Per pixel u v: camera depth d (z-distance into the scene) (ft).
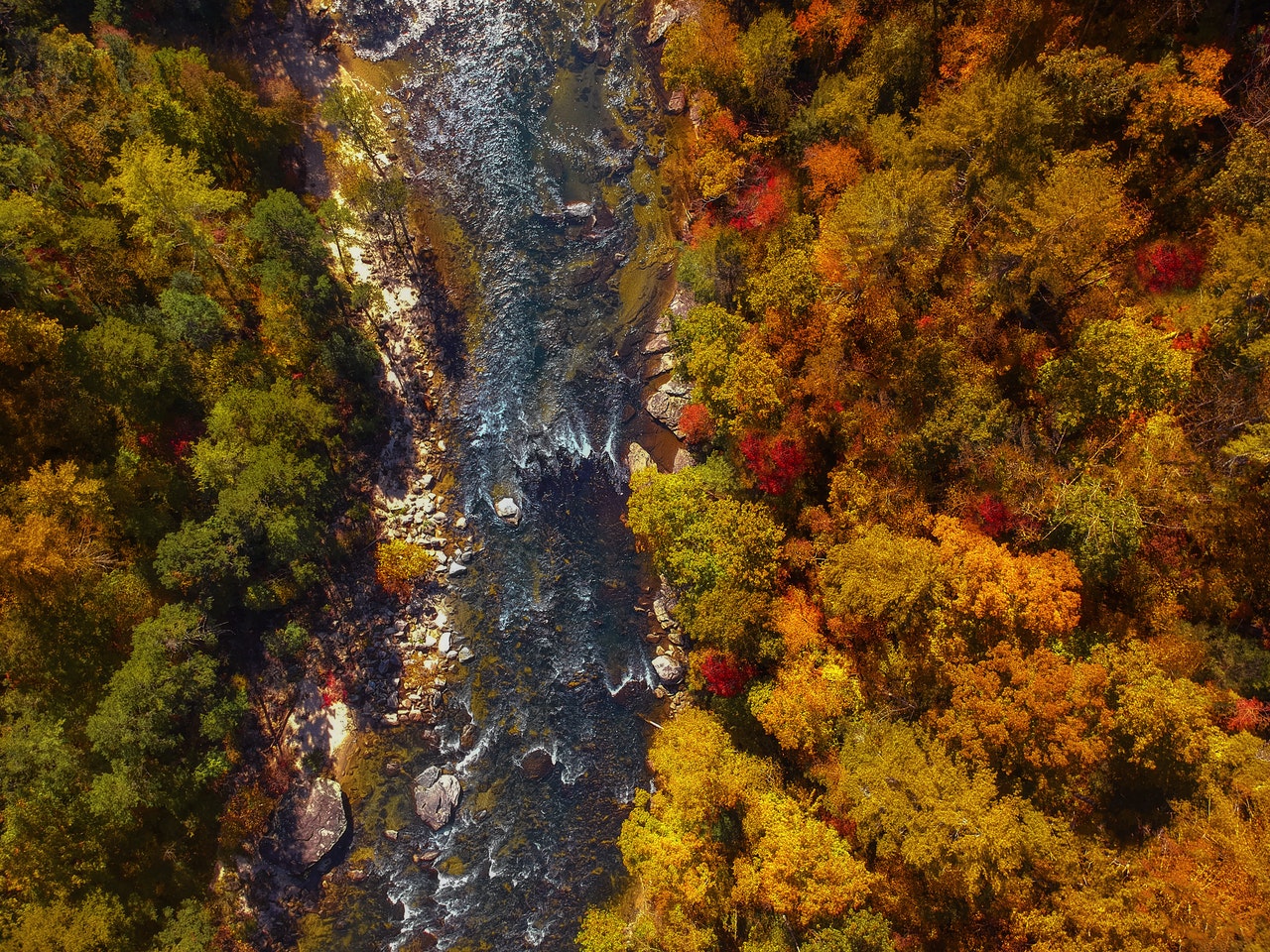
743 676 124.47
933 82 120.67
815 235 126.11
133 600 123.13
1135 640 98.63
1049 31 107.65
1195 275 101.71
